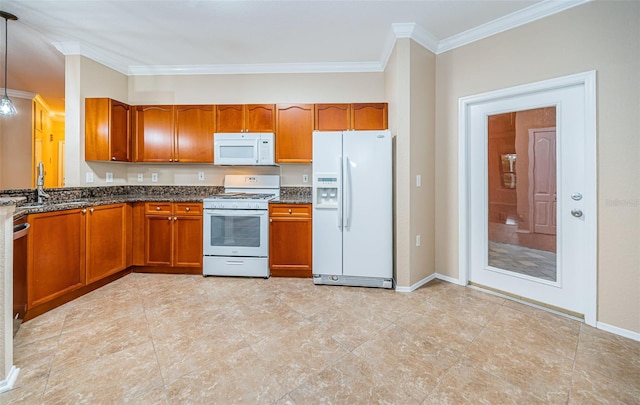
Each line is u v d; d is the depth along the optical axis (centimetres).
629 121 188
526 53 234
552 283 228
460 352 173
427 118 285
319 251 285
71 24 262
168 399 136
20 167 482
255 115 332
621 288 193
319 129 327
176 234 310
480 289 271
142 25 263
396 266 275
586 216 207
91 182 316
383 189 274
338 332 196
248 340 186
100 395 138
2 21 256
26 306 206
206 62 344
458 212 280
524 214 244
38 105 518
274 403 134
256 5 233
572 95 216
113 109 312
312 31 272
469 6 229
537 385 145
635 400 135
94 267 264
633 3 186
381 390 142
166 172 365
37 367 158
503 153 255
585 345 180
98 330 197
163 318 215
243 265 303
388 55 307
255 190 361
